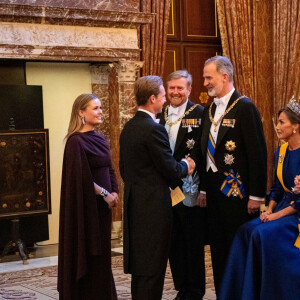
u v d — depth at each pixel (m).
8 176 6.45
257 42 9.05
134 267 3.92
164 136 3.93
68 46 6.79
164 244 3.90
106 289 4.30
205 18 8.90
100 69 7.66
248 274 3.80
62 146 7.57
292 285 3.77
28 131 6.52
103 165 4.33
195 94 8.86
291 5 8.98
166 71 8.63
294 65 8.97
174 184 4.20
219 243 4.33
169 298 4.90
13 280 5.77
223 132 4.21
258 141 4.13
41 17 6.62
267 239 3.81
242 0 8.77
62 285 4.25
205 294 5.02
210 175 4.32
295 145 4.11
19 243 6.63
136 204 3.92
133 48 7.18
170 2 8.55
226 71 4.25
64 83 7.55
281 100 9.10
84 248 4.11
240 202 4.19
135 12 7.07
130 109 7.27
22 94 7.05
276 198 4.28
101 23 6.99
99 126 7.67
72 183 4.16
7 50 6.51
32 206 6.58
